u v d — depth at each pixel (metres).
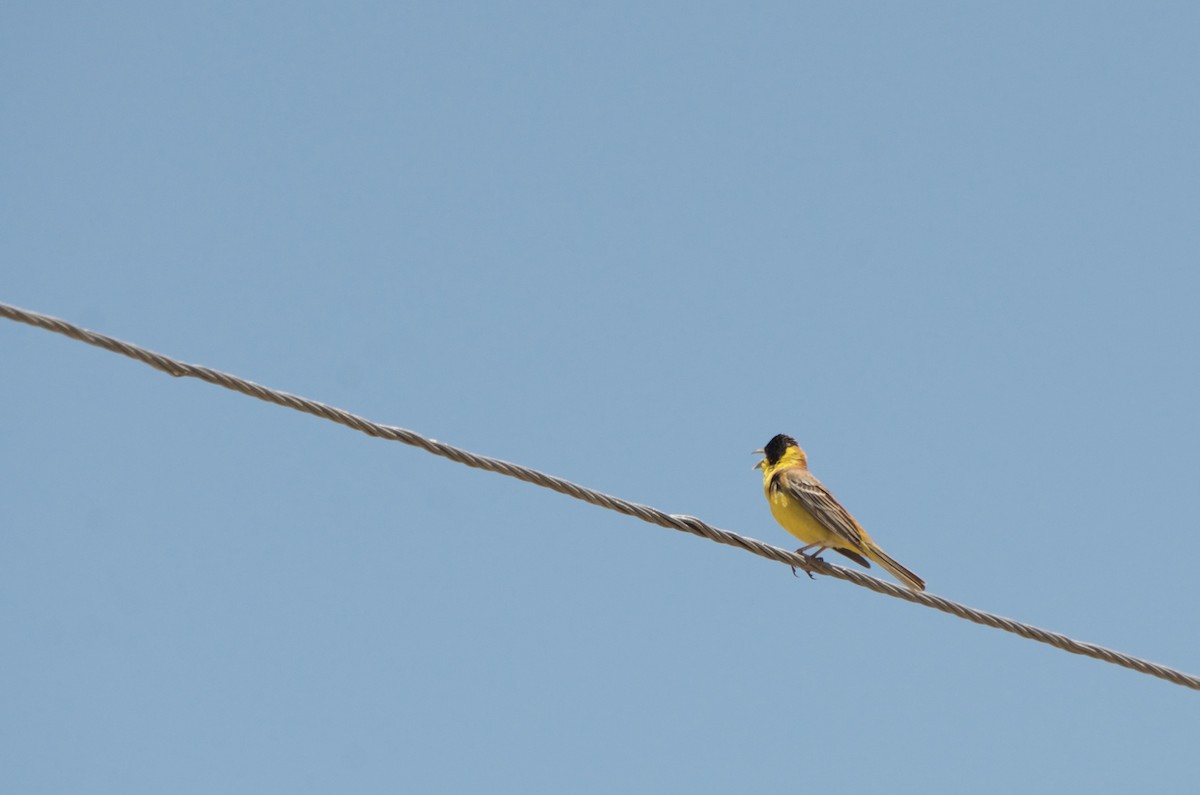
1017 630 13.79
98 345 10.49
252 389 11.13
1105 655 13.84
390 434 11.73
